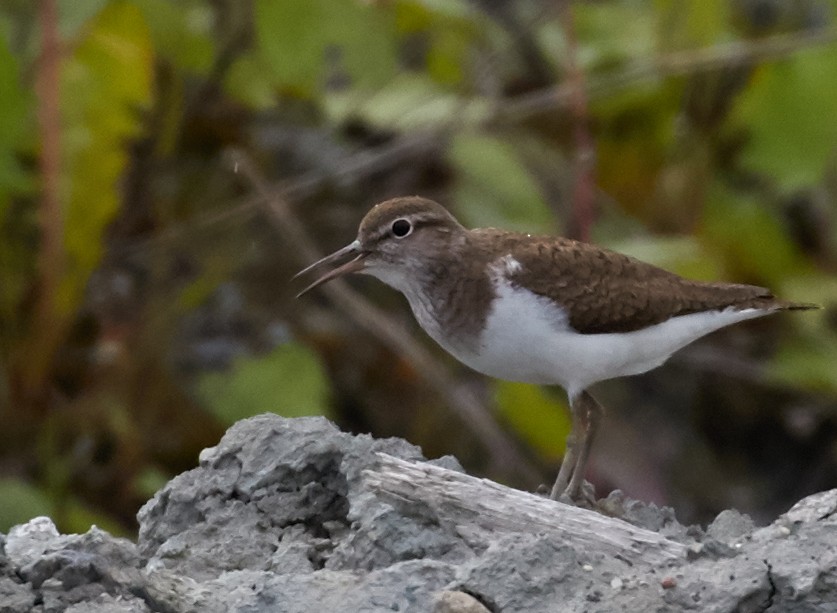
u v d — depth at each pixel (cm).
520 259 880
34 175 1296
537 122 1544
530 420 1280
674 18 1426
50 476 1235
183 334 1415
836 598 620
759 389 1588
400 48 1559
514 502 696
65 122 1196
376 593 637
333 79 1501
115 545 686
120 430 1255
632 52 1533
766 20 1709
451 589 632
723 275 1460
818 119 1441
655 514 795
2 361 1237
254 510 746
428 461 776
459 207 1380
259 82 1452
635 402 1559
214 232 1466
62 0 1203
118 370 1290
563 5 1398
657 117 1510
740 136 1558
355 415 1477
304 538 732
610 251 909
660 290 898
